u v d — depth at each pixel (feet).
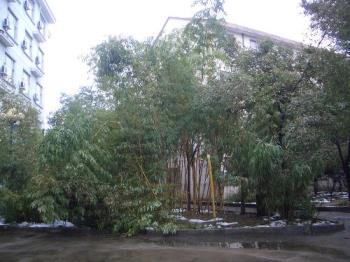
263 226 34.71
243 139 36.94
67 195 35.68
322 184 76.59
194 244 30.12
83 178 34.60
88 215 37.09
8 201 38.70
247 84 37.70
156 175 37.19
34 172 37.76
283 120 38.42
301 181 34.86
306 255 25.61
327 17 29.63
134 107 37.35
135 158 37.01
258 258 24.76
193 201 42.29
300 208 37.70
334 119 32.53
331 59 29.09
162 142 37.83
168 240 31.94
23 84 83.82
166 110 38.40
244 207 43.42
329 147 36.50
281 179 35.06
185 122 38.78
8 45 74.08
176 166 41.52
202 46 43.19
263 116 38.01
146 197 35.68
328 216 47.34
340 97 29.60
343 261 23.90
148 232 34.42
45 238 33.37
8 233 36.04
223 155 39.42
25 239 32.94
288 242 30.50
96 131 36.78
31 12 92.94
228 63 43.42
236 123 38.83
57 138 33.55
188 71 39.75
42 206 33.91
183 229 34.01
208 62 43.19
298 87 39.78
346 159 52.60
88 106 43.39
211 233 33.71
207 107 37.27
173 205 37.83
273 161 34.47
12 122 42.16
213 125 39.14
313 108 33.96
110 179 36.17
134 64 38.19
